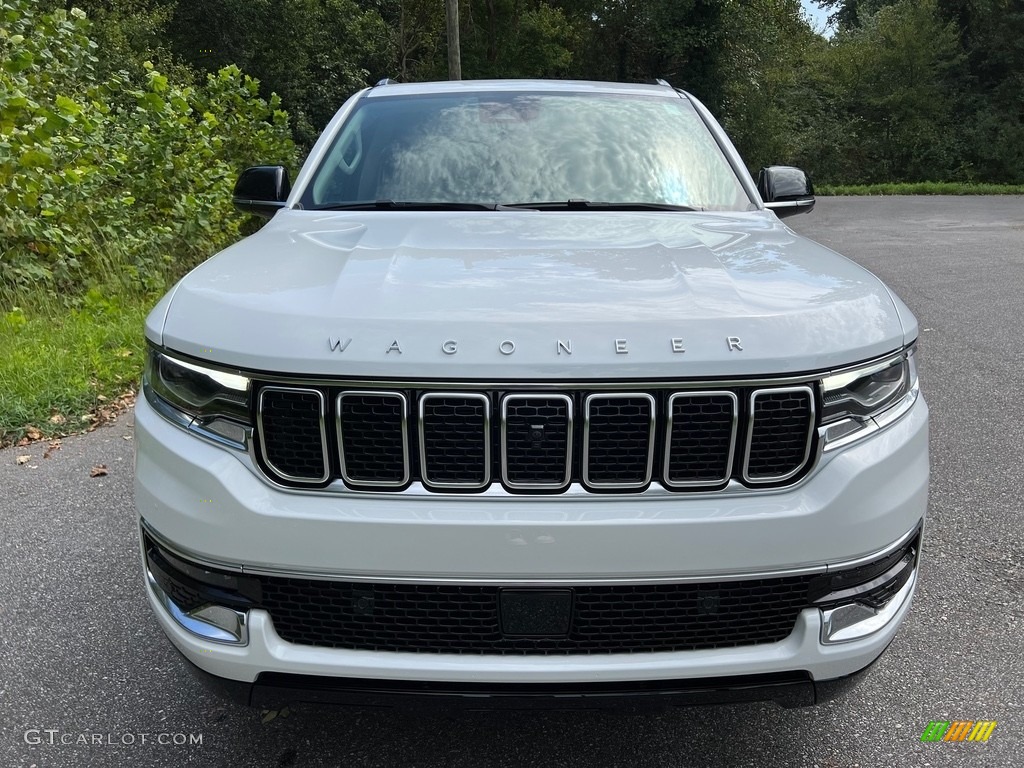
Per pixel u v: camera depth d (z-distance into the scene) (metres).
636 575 1.75
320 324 1.80
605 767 2.23
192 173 8.68
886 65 36.66
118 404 5.18
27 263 6.76
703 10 33.06
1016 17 35.25
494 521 1.72
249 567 1.79
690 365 1.73
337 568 1.75
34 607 2.99
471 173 3.06
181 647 1.93
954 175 35.78
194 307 1.98
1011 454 4.38
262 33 27.61
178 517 1.86
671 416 1.74
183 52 26.62
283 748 2.30
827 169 36.91
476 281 1.98
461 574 1.74
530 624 1.77
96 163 8.11
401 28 34.53
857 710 2.46
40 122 6.54
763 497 1.80
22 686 2.56
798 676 1.87
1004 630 2.85
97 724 2.39
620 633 1.80
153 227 8.13
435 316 1.79
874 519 1.85
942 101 36.62
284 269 2.16
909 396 2.06
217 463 1.83
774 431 1.80
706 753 2.29
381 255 2.21
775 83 35.72
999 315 7.56
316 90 29.16
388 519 1.73
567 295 1.90
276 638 1.83
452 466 1.76
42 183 6.70
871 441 1.90
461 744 2.32
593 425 1.74
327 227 2.66
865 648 1.89
